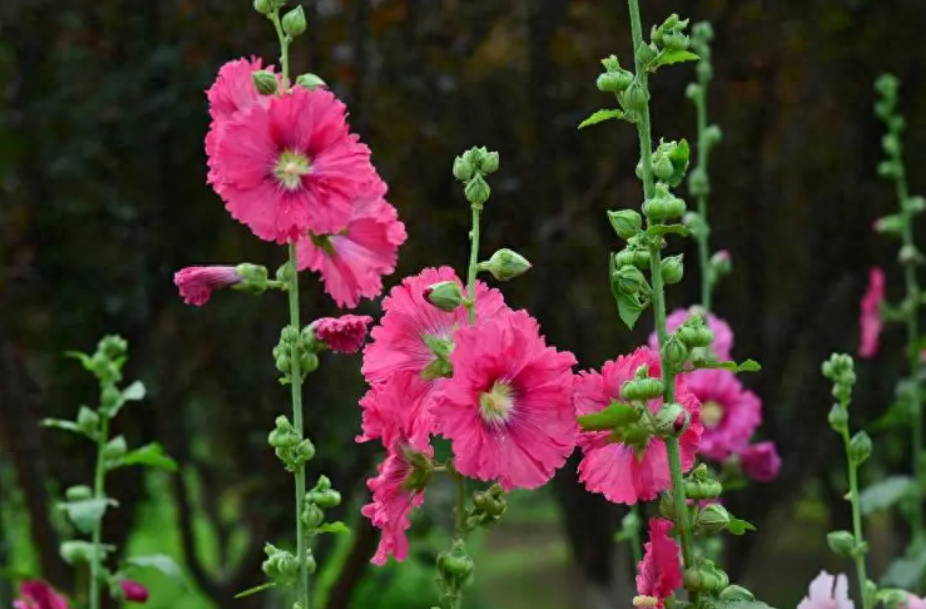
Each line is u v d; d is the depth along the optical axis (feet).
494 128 22.62
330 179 8.78
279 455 9.50
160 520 42.68
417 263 21.79
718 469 17.28
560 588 55.16
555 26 22.04
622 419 7.68
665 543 7.96
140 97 21.88
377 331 8.34
